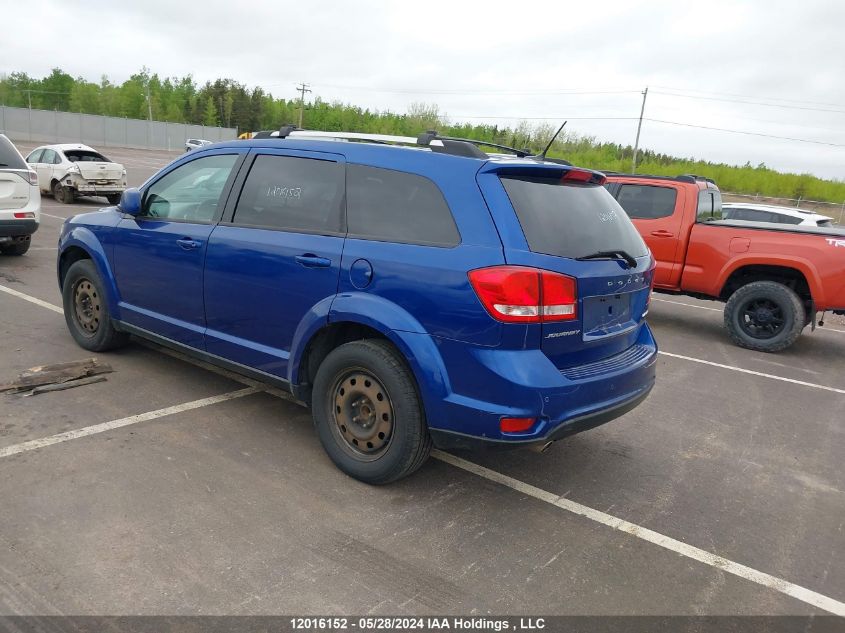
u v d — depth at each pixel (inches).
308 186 147.9
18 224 330.3
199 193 171.3
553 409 119.8
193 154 176.9
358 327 139.1
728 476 161.6
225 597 101.1
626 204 338.6
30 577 102.1
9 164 327.3
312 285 140.6
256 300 152.9
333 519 125.4
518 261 117.0
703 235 312.8
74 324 213.8
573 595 108.9
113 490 129.2
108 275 194.9
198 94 4067.4
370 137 150.3
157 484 132.8
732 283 317.1
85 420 160.6
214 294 162.9
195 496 129.5
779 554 127.0
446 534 123.7
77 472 135.0
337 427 142.7
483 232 120.9
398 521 126.7
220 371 203.2
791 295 290.7
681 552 124.9
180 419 165.6
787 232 293.6
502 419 118.4
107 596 99.3
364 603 102.5
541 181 131.5
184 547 112.7
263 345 154.9
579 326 125.1
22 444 145.3
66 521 117.6
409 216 130.6
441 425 125.0
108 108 3838.6
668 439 183.5
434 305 122.6
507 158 134.7
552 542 124.4
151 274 180.4
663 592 111.9
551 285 117.9
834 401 232.1
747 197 1572.3
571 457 165.0
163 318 179.5
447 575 111.3
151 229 179.2
